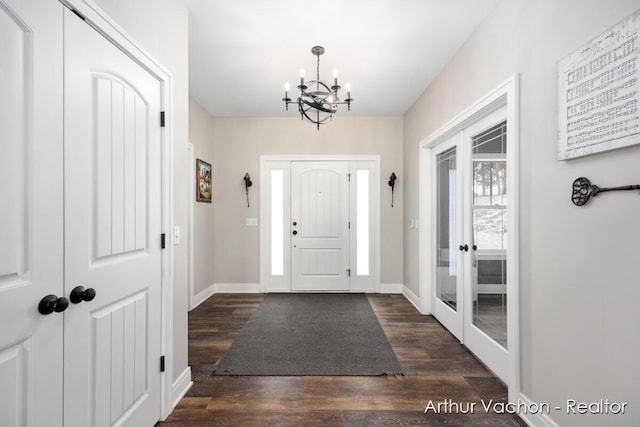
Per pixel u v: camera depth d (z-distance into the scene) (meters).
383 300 4.11
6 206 0.91
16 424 0.93
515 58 1.81
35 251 0.98
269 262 4.57
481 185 2.41
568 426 1.42
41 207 1.00
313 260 4.56
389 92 3.59
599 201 1.26
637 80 1.08
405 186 4.36
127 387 1.42
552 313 1.52
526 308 1.72
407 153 4.25
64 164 1.09
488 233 2.30
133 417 1.46
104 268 1.27
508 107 1.84
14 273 0.93
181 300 1.93
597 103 1.24
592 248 1.29
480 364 2.33
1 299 0.88
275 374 2.17
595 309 1.28
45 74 1.01
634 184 1.12
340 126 4.51
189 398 1.90
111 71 1.32
